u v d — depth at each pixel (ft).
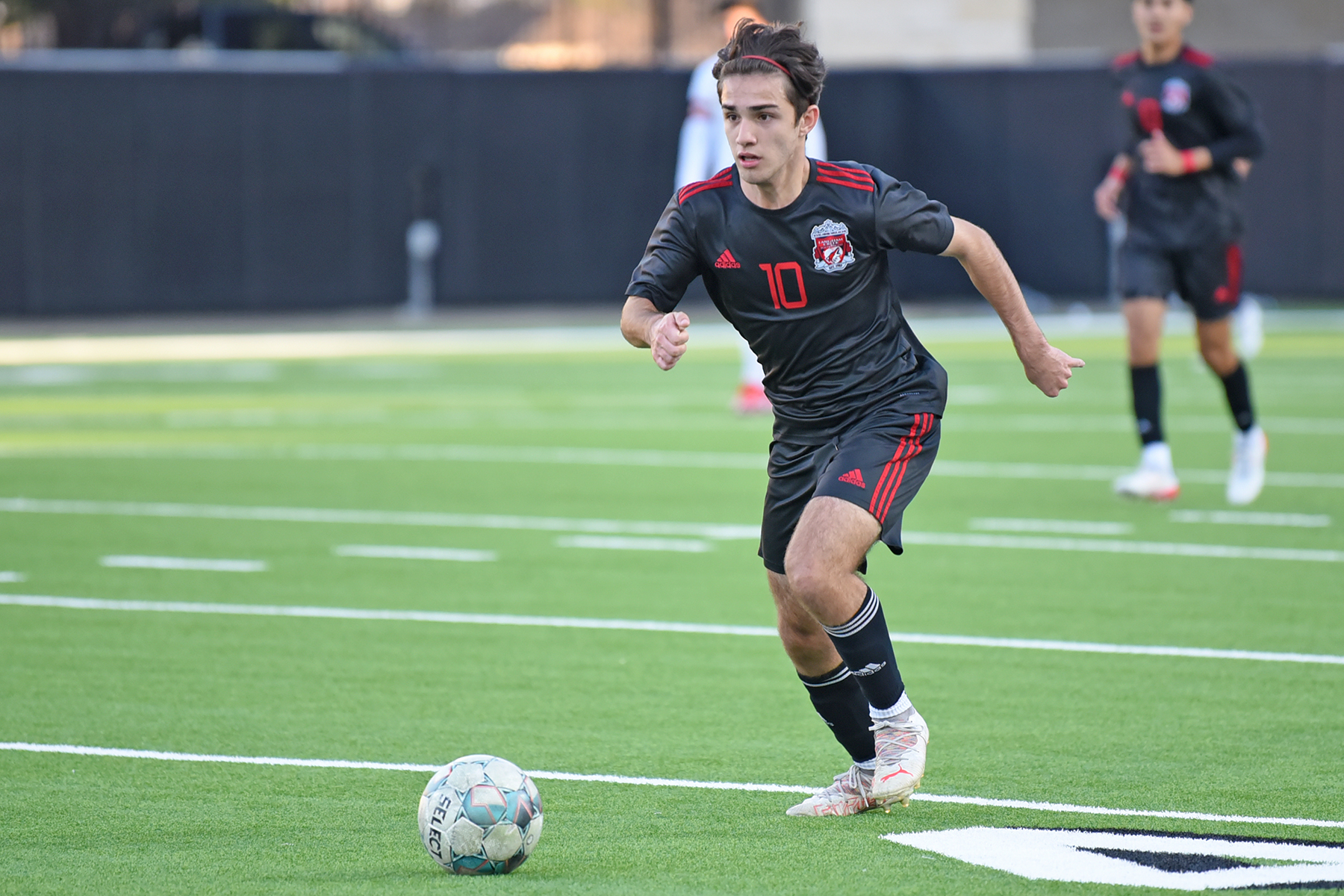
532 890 54.90
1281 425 190.80
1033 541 125.90
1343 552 120.47
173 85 320.70
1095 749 73.97
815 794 65.67
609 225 339.16
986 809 64.90
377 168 332.60
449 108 333.21
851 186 60.80
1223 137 130.82
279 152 327.47
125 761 72.74
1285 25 410.93
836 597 59.21
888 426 61.77
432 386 236.84
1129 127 133.59
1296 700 82.53
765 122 58.90
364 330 317.42
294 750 74.59
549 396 225.15
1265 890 54.49
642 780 69.56
